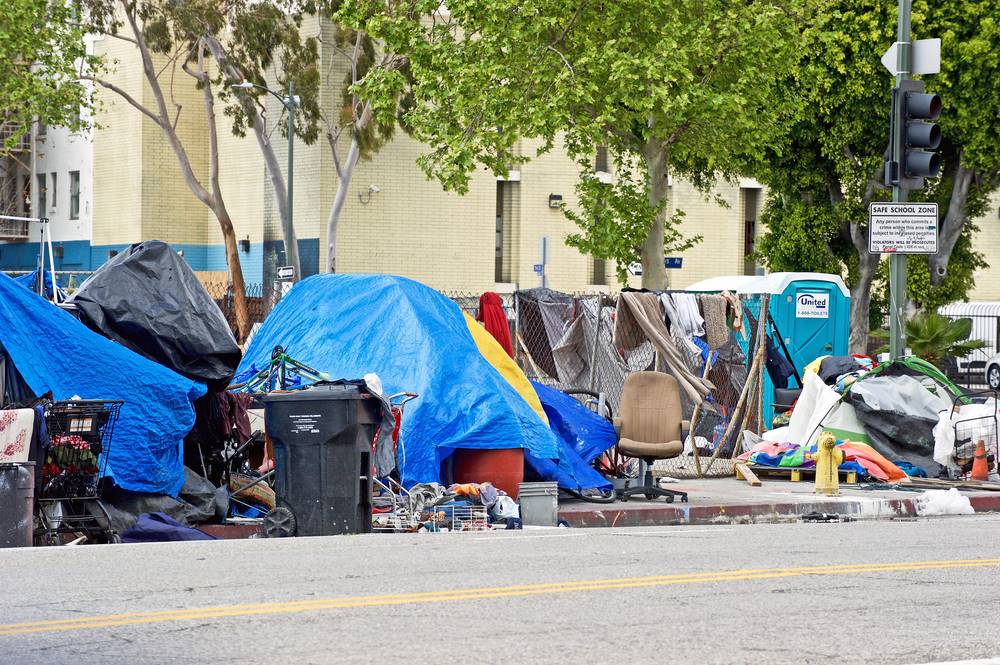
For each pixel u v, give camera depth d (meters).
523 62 47.97
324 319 28.16
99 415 21.89
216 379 25.53
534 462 26.94
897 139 31.36
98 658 11.68
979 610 14.35
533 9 46.50
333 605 14.20
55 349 23.53
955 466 31.80
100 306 24.94
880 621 13.68
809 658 11.91
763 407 37.59
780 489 30.12
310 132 77.69
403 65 76.69
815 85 57.62
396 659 11.66
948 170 63.53
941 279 63.81
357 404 21.86
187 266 26.20
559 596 14.92
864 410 32.66
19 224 108.19
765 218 66.88
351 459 21.81
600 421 29.59
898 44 31.44
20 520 20.30
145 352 25.20
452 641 12.44
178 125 94.56
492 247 84.19
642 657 11.86
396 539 20.62
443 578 16.17
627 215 48.94
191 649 12.02
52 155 105.31
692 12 47.31
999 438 31.30
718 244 87.31
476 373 26.56
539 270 56.62
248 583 15.69
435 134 50.97
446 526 23.72
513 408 26.33
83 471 21.73
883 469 31.52
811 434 33.00
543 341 36.53
